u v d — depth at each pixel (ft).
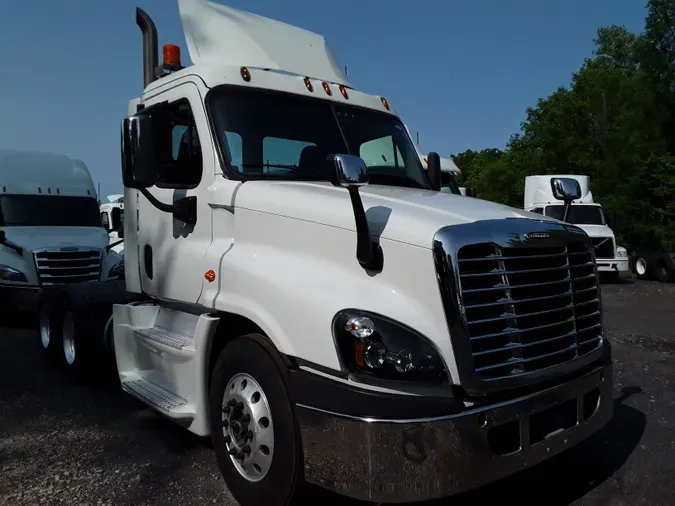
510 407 10.24
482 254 10.37
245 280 11.89
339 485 9.84
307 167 14.76
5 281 33.63
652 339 29.09
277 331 10.91
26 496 12.92
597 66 123.65
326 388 10.01
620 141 93.15
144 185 13.05
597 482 13.62
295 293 10.82
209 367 13.08
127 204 17.16
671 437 16.28
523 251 10.91
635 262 64.80
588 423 11.99
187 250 14.11
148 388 15.05
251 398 11.59
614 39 131.64
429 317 10.10
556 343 11.40
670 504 12.59
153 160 13.12
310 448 10.19
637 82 93.15
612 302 43.83
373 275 10.66
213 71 14.53
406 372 9.80
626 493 13.08
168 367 14.51
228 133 13.99
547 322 11.24
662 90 86.43
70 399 19.79
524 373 10.57
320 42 18.38
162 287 15.15
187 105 14.73
